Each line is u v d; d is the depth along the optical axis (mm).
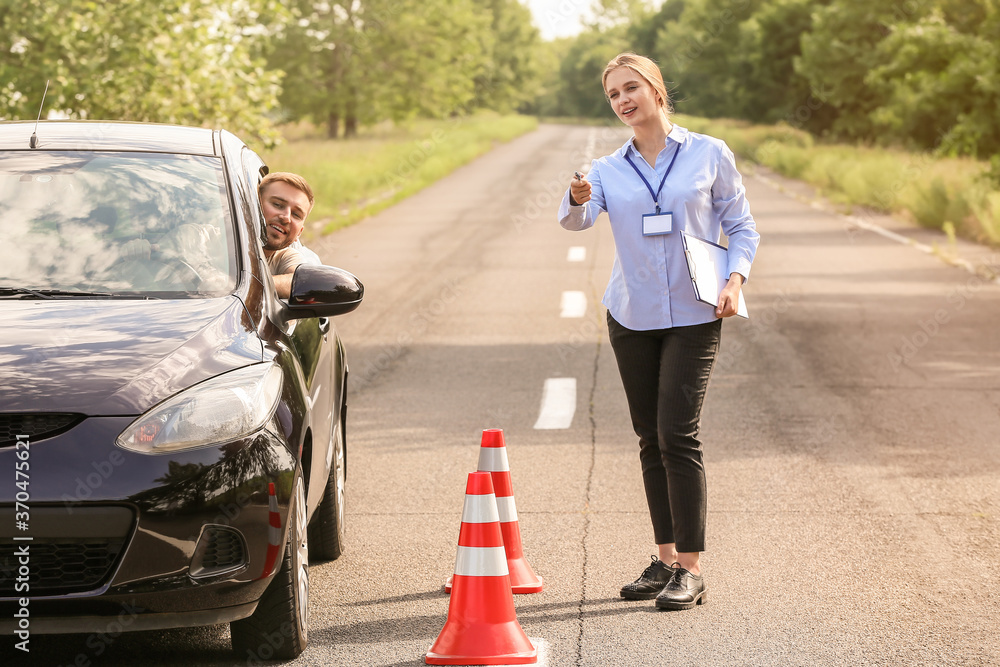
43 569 5277
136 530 5297
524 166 66875
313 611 7117
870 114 78312
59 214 6930
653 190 7223
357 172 50062
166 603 5387
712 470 10438
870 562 7945
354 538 8703
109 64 29172
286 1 92625
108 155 7473
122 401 5484
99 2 29734
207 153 7730
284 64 94812
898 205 38844
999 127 52844
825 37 82875
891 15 79562
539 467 10656
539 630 6762
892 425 12148
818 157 56438
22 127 7926
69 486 5246
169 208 7070
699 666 6168
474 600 6340
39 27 28938
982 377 14672
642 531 8750
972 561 7945
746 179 56188
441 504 9570
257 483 5625
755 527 8766
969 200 32375
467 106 153875
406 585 7633
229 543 5562
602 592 7461
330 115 99875
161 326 6066
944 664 6180
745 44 104125
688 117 120875
